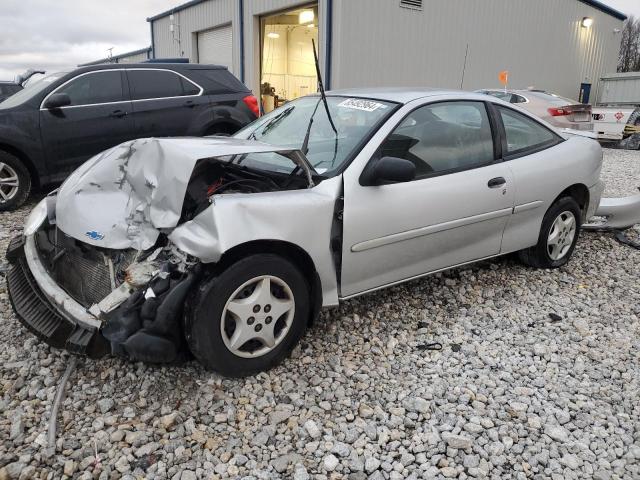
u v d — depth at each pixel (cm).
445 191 337
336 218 296
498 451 238
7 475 211
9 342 306
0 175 582
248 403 261
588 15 1861
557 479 224
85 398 260
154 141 296
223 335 259
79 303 264
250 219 258
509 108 400
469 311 366
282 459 227
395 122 326
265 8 1395
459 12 1422
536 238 413
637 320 365
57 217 294
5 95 1184
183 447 230
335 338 324
